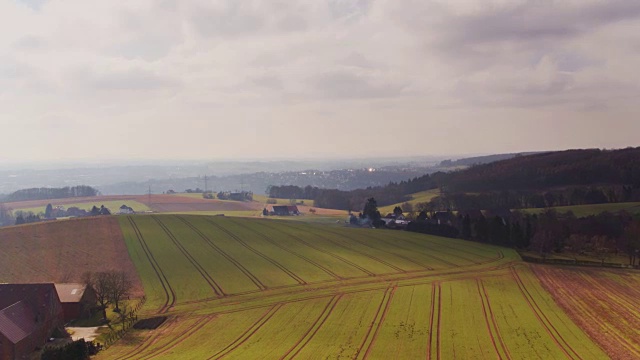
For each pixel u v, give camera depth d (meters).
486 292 85.75
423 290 86.56
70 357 56.09
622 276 100.81
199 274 97.81
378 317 70.81
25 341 61.41
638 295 85.62
